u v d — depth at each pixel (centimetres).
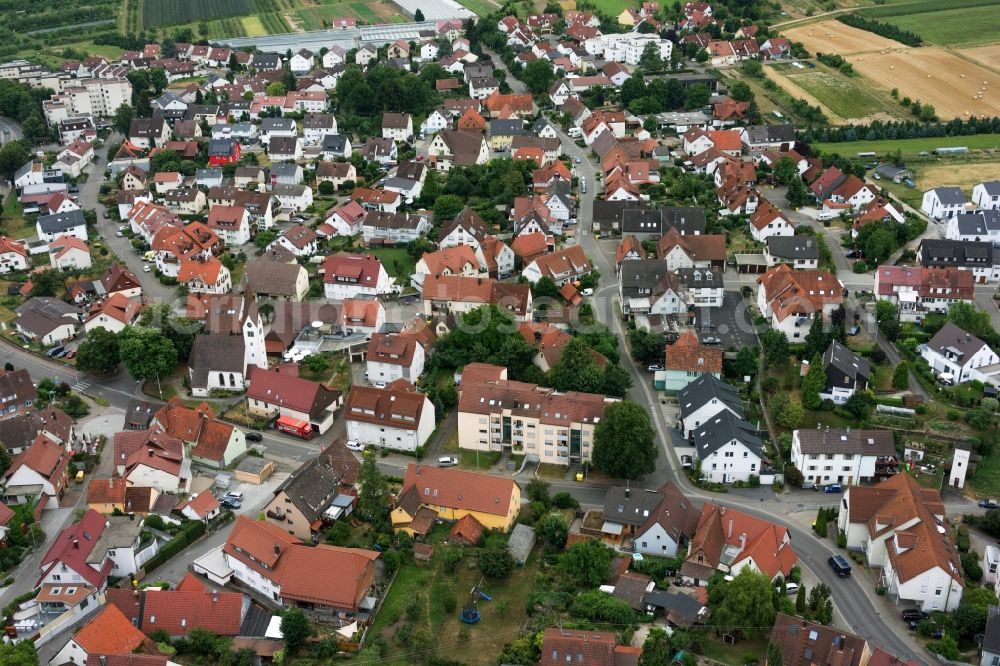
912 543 14200
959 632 13225
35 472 16100
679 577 14400
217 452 17312
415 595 13950
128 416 18412
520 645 12694
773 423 18375
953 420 18262
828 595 13700
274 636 12962
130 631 12612
